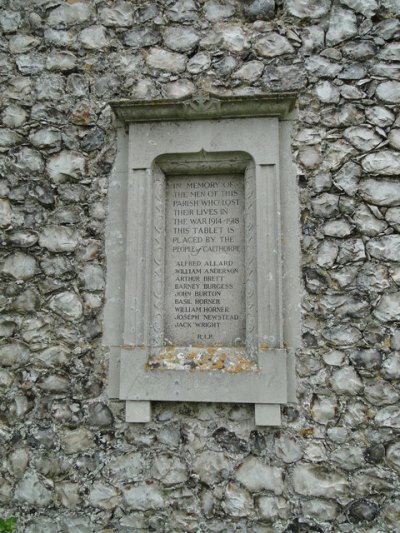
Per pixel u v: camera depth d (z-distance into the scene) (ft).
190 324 9.76
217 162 9.91
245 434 9.25
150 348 9.55
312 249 9.48
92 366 9.77
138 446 9.46
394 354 9.08
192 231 10.00
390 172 9.49
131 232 9.78
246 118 9.78
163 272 9.89
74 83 10.55
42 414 9.76
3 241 10.30
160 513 9.23
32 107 10.60
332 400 9.11
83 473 9.50
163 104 9.70
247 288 9.55
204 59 10.26
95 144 10.33
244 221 9.86
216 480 9.19
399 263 9.27
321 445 9.03
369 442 8.95
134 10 10.60
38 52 10.74
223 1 10.38
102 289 9.94
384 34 9.87
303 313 9.35
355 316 9.25
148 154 9.91
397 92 9.67
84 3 10.75
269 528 8.93
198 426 9.39
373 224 9.42
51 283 10.09
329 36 9.99
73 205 10.23
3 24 10.90
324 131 9.75
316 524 8.86
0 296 10.17
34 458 9.64
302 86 9.92
